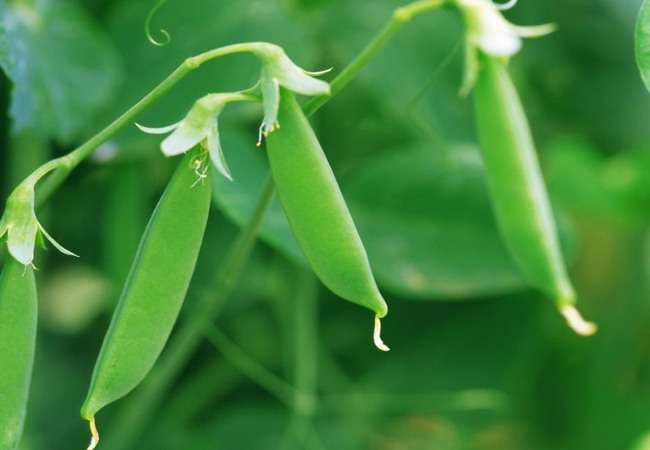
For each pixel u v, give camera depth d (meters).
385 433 0.95
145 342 0.65
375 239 0.82
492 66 0.70
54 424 0.89
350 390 0.94
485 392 0.92
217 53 0.65
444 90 0.86
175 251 0.65
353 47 0.86
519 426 1.03
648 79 0.68
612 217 1.05
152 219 0.65
